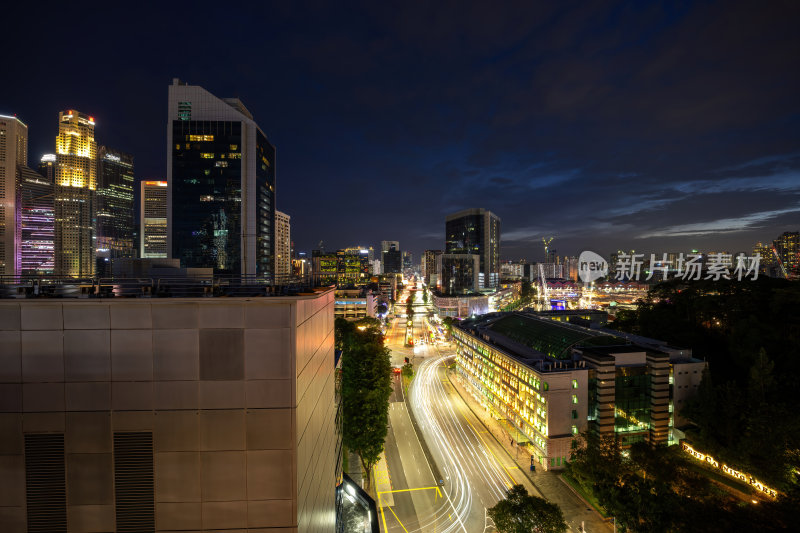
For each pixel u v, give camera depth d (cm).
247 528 2214
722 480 6988
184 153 16362
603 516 6200
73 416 2141
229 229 16462
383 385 7550
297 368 2259
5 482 2136
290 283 3138
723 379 8781
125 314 2155
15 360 2122
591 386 8088
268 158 18850
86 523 2161
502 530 5044
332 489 3672
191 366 2186
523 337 11100
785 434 6119
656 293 14575
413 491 6925
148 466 2186
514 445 8719
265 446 2217
